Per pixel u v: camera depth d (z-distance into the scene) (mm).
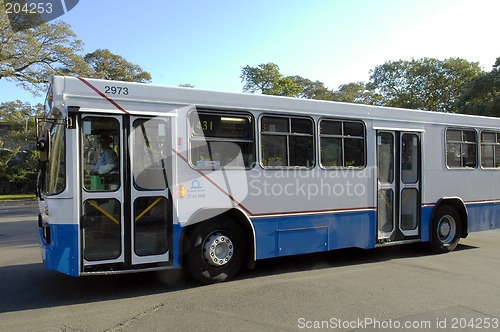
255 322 4590
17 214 17281
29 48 23375
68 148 5227
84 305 5180
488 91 27125
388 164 7984
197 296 5551
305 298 5480
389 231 7938
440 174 8664
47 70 24844
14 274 6727
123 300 5383
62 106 5223
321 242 7062
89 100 5352
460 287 6055
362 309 5055
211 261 6102
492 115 25469
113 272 5398
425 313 4930
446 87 38688
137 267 5570
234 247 6363
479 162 9367
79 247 5223
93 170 5375
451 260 7977
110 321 4613
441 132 8719
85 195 5305
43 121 5523
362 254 8508
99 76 30500
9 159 31125
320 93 49844
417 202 8328
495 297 5570
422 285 6156
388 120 7914
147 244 5648
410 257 8250
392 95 42875
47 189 5664
